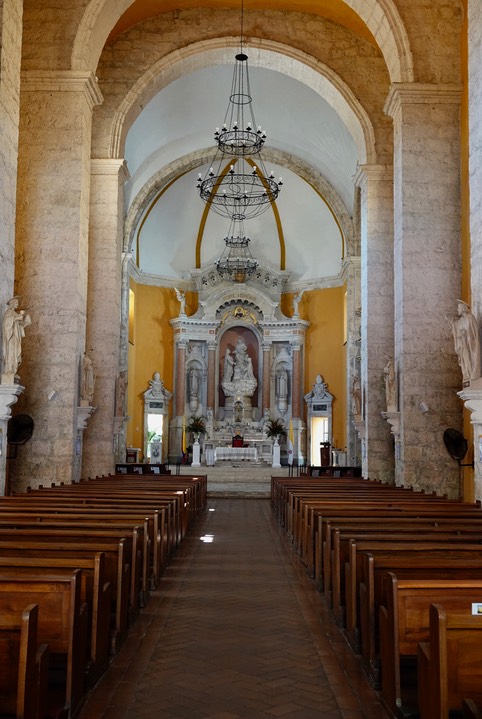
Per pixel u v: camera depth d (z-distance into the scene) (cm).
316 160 2789
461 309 1088
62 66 1486
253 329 3378
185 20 1945
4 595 442
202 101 2523
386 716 467
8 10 1106
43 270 1449
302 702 490
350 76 1950
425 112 1555
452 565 511
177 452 3194
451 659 353
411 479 1477
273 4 1945
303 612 743
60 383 1423
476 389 1041
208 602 784
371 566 525
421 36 1573
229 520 1590
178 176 2962
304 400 3250
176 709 474
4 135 1091
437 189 1540
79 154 1472
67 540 645
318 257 3256
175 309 3322
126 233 2734
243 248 3253
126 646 613
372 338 1886
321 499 1084
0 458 1111
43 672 406
